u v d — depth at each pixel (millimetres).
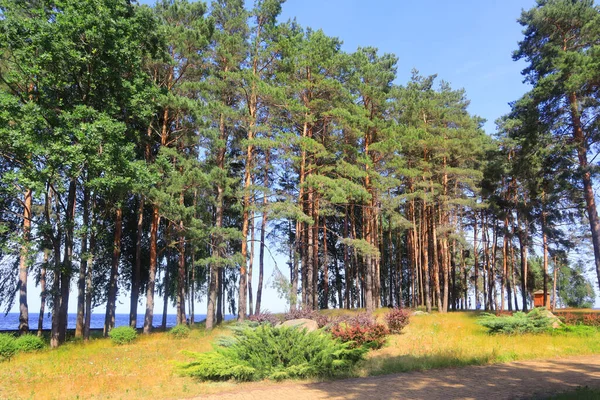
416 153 34656
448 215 38281
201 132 25031
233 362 12094
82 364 15070
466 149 33219
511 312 30938
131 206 33188
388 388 10070
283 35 29422
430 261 44000
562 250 34938
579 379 10711
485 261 47281
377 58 35125
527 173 28422
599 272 24141
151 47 24688
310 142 24938
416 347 16781
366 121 27312
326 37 30031
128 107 22906
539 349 15992
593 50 22609
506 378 10977
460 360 13633
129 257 35469
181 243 31078
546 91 23797
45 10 21281
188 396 9953
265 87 24766
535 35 27453
